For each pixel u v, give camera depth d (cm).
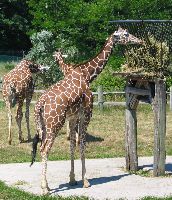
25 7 6075
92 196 1251
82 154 1345
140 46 1433
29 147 1944
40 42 3078
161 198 1221
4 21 5991
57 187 1345
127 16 3159
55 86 1311
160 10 3231
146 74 1420
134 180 1410
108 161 1655
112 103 2584
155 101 1437
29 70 2011
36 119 1280
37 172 1503
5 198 1249
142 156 1777
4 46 6247
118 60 2755
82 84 1329
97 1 3328
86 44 3209
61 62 1455
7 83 1977
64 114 1282
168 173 1486
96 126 2277
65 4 3173
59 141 2023
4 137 2091
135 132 1523
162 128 1445
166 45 1413
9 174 1484
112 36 1418
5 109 2603
